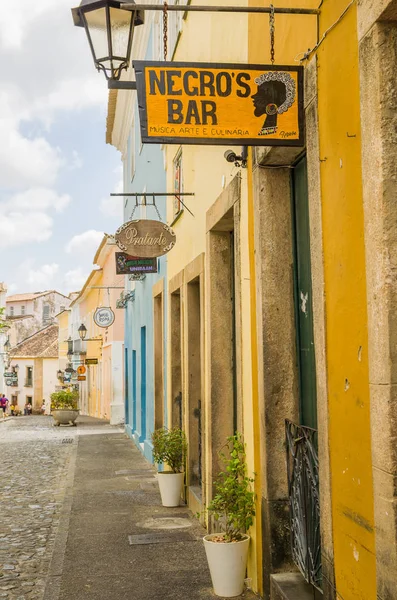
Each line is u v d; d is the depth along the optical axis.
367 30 3.23
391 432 3.00
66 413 29.05
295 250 5.28
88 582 6.04
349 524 3.58
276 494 5.18
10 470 13.91
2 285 56.56
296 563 4.95
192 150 9.20
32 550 7.28
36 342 68.44
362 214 3.41
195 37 8.70
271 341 5.26
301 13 4.01
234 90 4.18
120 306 22.59
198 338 9.53
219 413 7.46
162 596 5.64
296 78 4.23
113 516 8.78
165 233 9.79
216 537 5.83
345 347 3.64
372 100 3.18
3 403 47.62
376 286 3.14
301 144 4.24
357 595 3.47
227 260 7.64
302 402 5.14
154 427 13.70
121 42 4.43
